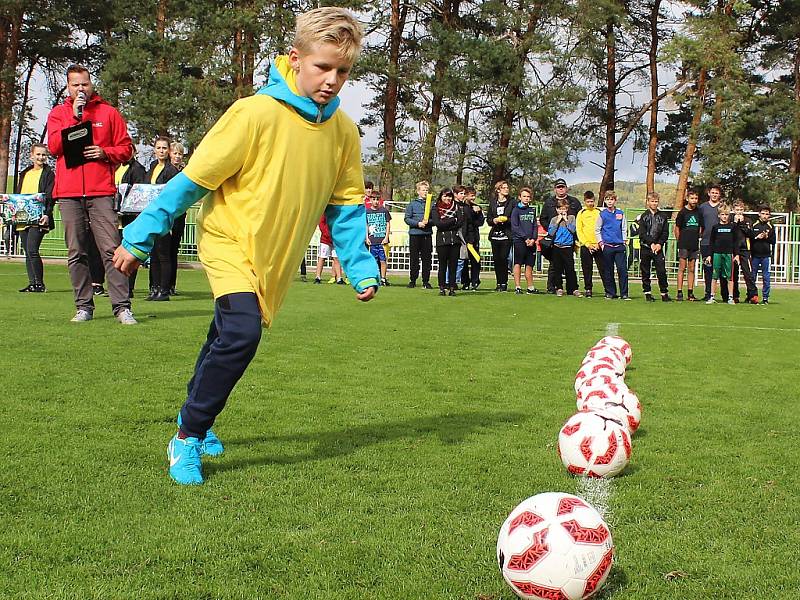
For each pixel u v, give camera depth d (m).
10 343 8.11
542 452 4.78
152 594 2.88
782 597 2.97
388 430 5.24
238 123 3.90
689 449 4.98
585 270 16.98
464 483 4.18
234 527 3.51
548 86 35.09
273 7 34.88
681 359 8.61
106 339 8.54
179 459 4.09
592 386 5.42
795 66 41.59
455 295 16.30
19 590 2.90
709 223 16.81
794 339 10.47
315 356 8.13
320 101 3.93
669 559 3.29
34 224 13.74
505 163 35.53
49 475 4.12
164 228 3.97
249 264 4.02
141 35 34.75
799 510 3.88
